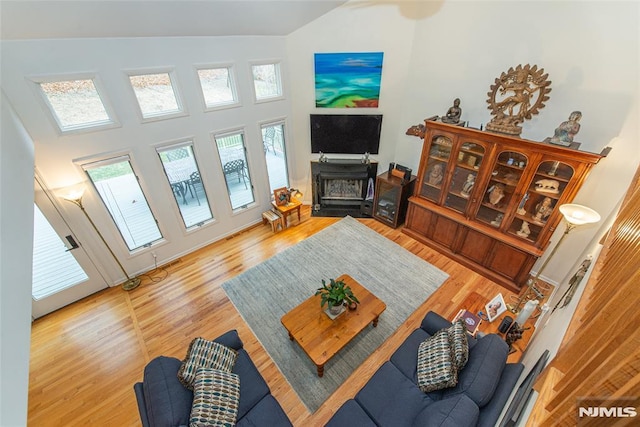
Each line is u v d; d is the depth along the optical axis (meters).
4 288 1.34
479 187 3.73
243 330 3.38
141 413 2.07
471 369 2.05
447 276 4.04
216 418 2.00
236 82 4.05
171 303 3.76
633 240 1.23
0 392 1.01
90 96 3.17
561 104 3.11
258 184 5.02
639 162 2.75
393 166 4.91
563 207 2.91
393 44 4.17
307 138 5.07
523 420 1.41
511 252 3.63
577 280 2.50
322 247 4.68
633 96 2.68
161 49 3.34
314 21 4.04
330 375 2.88
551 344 1.90
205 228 4.70
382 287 3.89
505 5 3.20
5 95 2.66
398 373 2.41
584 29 2.78
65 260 3.61
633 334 0.65
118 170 3.65
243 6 3.18
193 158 4.21
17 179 2.03
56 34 2.66
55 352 3.19
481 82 3.68
